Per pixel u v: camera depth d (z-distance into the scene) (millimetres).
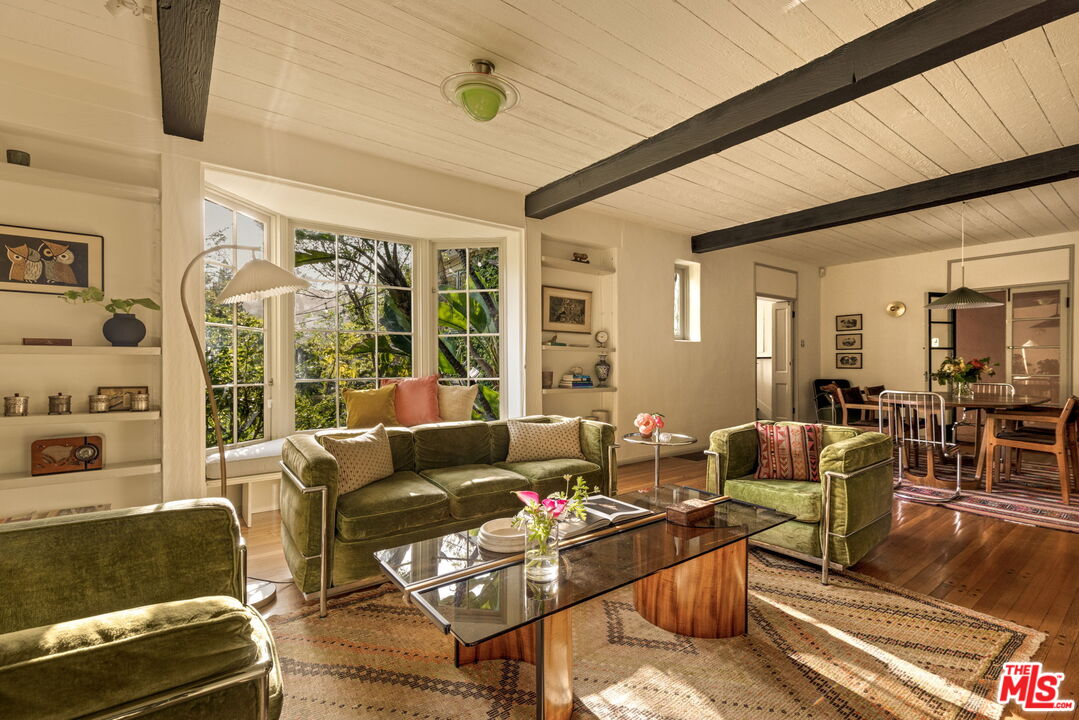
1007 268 6434
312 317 4266
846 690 1706
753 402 6895
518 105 2908
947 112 2982
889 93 2766
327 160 3432
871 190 4453
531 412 4551
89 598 1302
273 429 4020
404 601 2348
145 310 2926
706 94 2783
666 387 5816
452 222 4234
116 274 2852
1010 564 2754
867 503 2613
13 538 1272
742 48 2357
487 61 2457
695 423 6141
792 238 6359
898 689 1710
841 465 2508
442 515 2598
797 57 2428
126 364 2902
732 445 3104
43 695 758
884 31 2197
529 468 3162
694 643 1994
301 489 2258
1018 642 1988
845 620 2164
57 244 2682
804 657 1896
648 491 2652
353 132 3268
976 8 1943
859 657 1896
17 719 740
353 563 2344
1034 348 6234
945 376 5105
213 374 3537
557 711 1496
